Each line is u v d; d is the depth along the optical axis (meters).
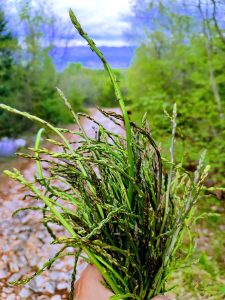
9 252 4.00
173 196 1.25
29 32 10.76
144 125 1.25
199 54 5.92
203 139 5.11
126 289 1.17
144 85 8.81
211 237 3.85
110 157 1.21
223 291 2.79
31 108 10.60
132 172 1.09
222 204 4.39
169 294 3.03
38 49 10.93
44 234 4.35
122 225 1.13
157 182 1.17
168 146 4.67
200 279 3.21
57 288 3.52
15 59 10.59
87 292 1.16
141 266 1.17
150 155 1.24
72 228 1.08
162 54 7.77
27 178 6.28
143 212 1.13
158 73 7.09
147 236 1.15
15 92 10.41
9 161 7.38
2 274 3.68
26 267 3.80
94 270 1.19
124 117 1.01
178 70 6.94
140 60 8.70
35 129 9.80
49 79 11.79
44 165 6.81
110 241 1.16
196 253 3.54
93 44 0.91
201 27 5.75
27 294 3.43
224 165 4.80
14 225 4.58
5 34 10.45
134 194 1.17
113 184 1.20
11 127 9.43
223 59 5.45
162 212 1.19
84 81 17.16
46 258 3.94
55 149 8.15
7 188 5.82
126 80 11.19
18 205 5.17
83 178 1.15
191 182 1.20
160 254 1.17
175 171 1.34
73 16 0.88
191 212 1.24
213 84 5.29
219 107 5.12
